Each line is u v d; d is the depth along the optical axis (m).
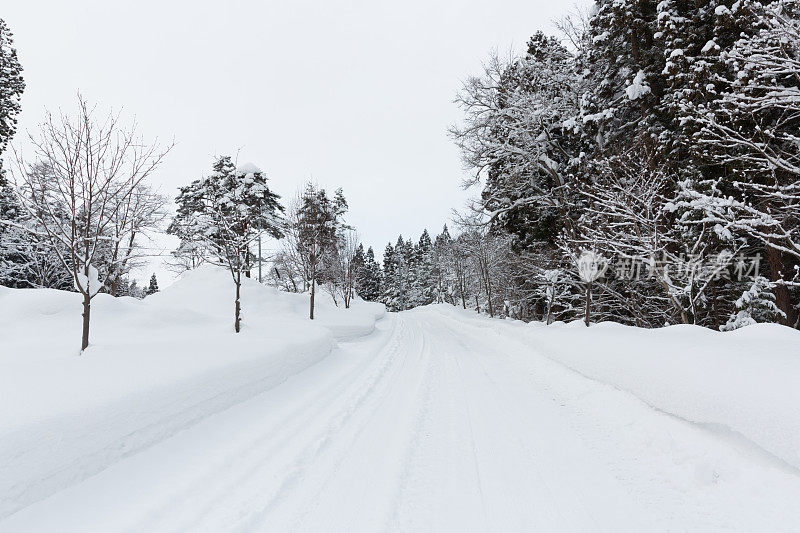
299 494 3.42
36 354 6.82
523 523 2.96
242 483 3.60
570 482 3.62
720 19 10.77
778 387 3.71
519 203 19.94
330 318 21.05
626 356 6.36
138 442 4.06
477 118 20.78
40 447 3.15
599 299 18.89
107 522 2.87
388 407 6.17
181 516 3.02
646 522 2.94
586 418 5.48
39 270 25.81
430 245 77.56
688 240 11.69
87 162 6.78
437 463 4.07
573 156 19.45
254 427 5.15
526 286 25.09
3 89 18.66
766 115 10.09
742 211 9.86
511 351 12.20
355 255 34.84
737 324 10.76
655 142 14.27
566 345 9.12
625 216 12.27
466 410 5.97
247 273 22.56
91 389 4.31
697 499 3.20
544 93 20.08
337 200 44.38
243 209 20.06
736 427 3.70
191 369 5.63
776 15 7.20
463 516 3.06
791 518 2.74
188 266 29.97
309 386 7.56
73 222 6.62
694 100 11.48
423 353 12.36
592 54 18.81
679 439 4.10
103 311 11.22
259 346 8.13
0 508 2.79
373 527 2.91
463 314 37.34
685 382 4.62
